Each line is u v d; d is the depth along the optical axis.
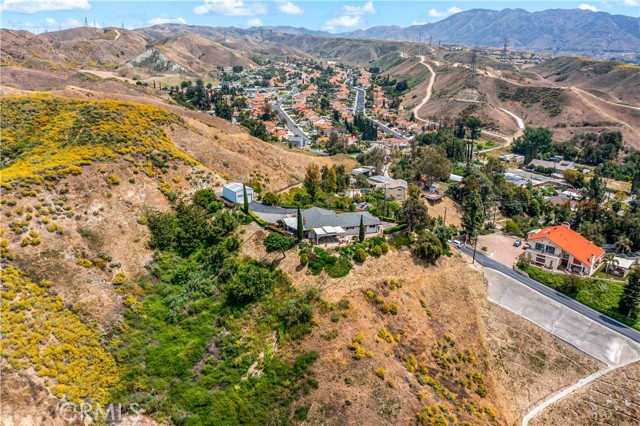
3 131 83.62
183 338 53.81
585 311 68.38
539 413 54.88
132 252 63.38
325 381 47.75
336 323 54.06
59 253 57.12
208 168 90.44
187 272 63.25
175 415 45.12
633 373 57.78
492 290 71.81
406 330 57.78
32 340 45.78
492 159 155.25
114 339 51.62
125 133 85.44
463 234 91.81
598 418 54.34
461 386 54.25
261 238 68.25
